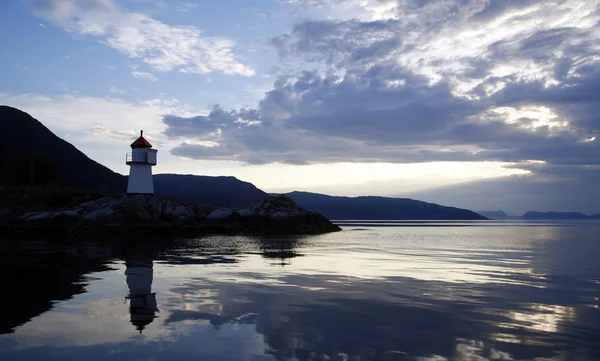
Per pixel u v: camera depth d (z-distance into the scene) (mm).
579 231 99875
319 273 20328
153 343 9148
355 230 92688
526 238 63938
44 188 69938
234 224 66250
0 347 8844
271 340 9469
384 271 21547
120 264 22594
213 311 12047
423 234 75875
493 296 15047
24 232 50625
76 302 13008
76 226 51562
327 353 8695
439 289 16266
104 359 8195
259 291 15211
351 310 12469
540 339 9867
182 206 62969
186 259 25688
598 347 9328
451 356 8664
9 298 13555
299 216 72812
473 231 97500
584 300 14445
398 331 10344
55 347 8859
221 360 8195
